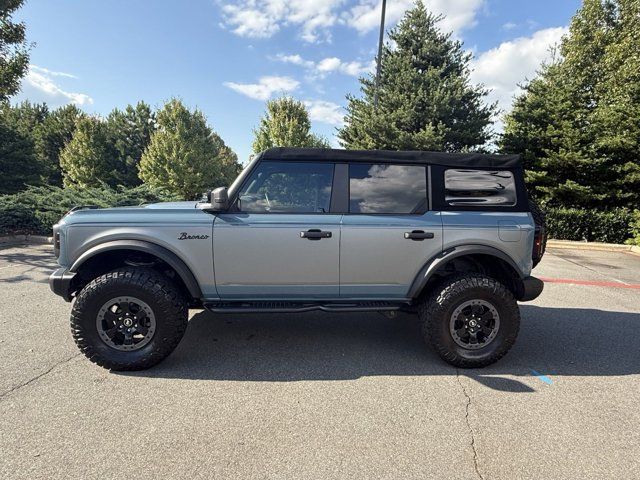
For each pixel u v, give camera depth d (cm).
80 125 2923
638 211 1217
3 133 2166
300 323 455
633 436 253
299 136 1923
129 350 326
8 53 1101
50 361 342
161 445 234
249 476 210
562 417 273
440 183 359
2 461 216
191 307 367
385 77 1542
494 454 232
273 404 283
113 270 340
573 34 1911
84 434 242
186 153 2402
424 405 286
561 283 704
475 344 347
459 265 382
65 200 1046
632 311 531
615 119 1229
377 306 357
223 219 336
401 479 210
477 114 1478
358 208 351
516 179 367
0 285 585
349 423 261
